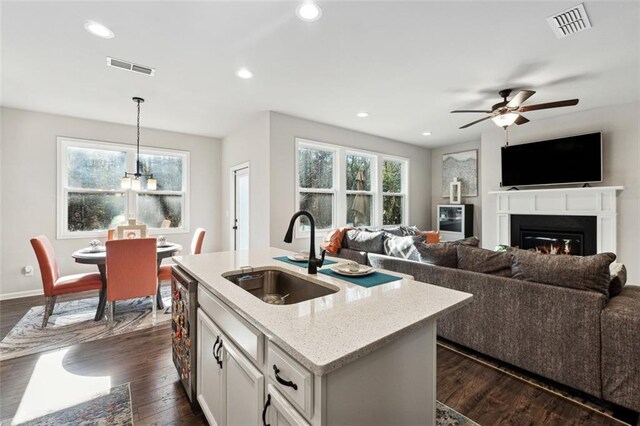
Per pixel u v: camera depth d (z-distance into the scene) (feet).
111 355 8.00
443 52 8.57
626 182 13.01
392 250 10.23
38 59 8.75
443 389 6.43
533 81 10.57
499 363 7.45
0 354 8.02
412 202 21.02
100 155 14.90
